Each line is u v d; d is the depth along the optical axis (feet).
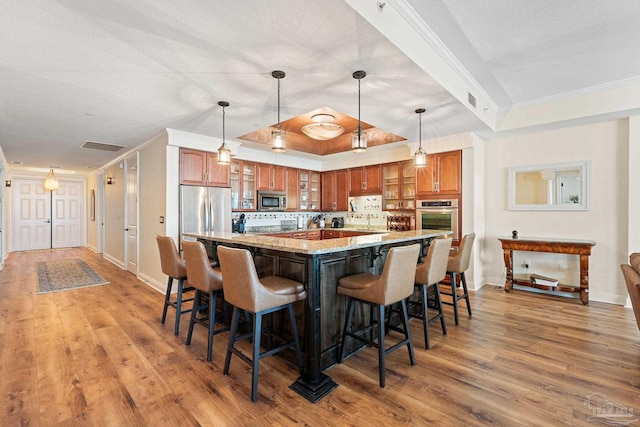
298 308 7.80
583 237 13.21
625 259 12.34
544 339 9.25
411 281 7.68
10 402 6.31
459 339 9.34
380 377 6.88
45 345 8.94
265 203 19.03
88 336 9.60
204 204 14.82
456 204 15.12
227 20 5.82
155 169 14.89
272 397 6.52
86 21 5.85
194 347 8.91
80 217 31.58
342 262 8.26
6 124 12.44
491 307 12.30
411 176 17.99
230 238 9.42
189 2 5.31
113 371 7.54
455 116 11.71
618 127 12.36
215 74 8.07
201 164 14.84
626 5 6.94
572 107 12.17
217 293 9.43
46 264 21.53
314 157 21.33
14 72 7.89
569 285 13.71
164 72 7.95
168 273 10.23
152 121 12.26
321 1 5.29
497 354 8.35
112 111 10.97
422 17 7.23
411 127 13.41
